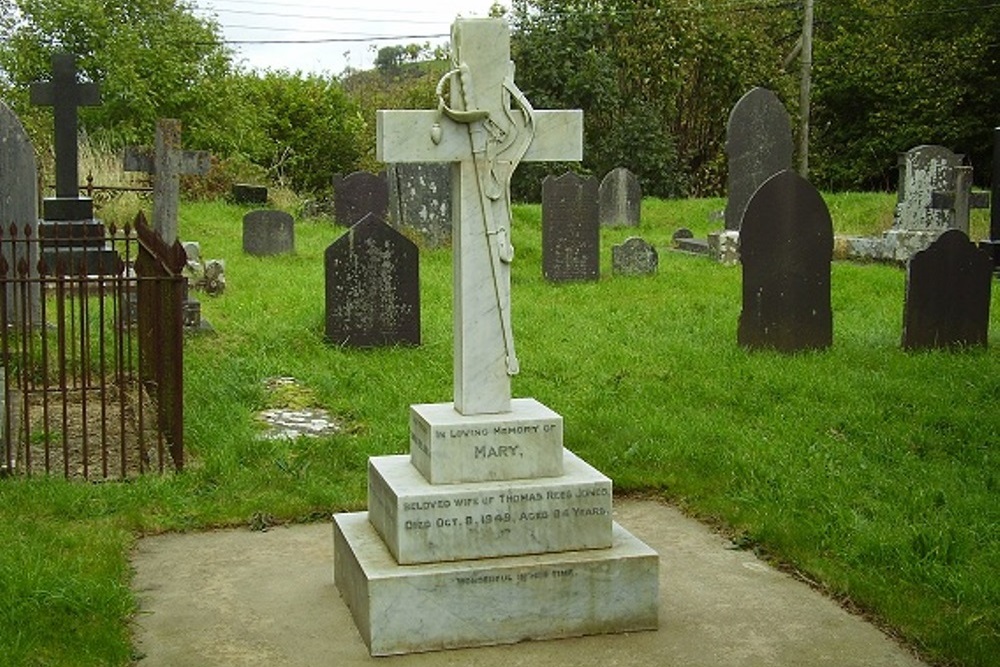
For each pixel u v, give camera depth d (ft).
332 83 123.95
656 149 114.21
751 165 69.67
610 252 70.49
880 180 128.26
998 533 22.89
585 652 18.17
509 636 18.43
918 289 40.75
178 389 26.84
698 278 59.88
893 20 126.31
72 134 47.78
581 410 32.50
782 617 19.57
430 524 18.39
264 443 28.43
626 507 25.94
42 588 19.16
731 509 24.81
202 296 48.73
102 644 17.94
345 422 32.27
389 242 40.68
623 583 18.79
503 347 19.39
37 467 27.30
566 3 114.32
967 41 119.03
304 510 24.85
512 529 18.71
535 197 110.11
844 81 122.72
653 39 116.47
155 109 90.79
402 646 18.03
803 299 40.73
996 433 30.73
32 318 36.06
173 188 44.65
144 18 94.17
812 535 22.76
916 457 28.78
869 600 19.85
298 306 46.55
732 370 37.45
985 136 121.29
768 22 128.57
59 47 90.02
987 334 41.60
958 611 19.13
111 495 25.00
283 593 20.61
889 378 36.76
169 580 21.24
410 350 40.45
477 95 19.11
